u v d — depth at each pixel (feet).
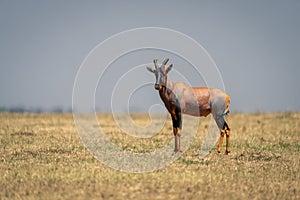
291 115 271.08
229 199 99.04
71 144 165.68
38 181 111.65
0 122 241.76
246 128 225.15
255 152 154.20
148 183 110.01
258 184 110.93
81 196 100.17
